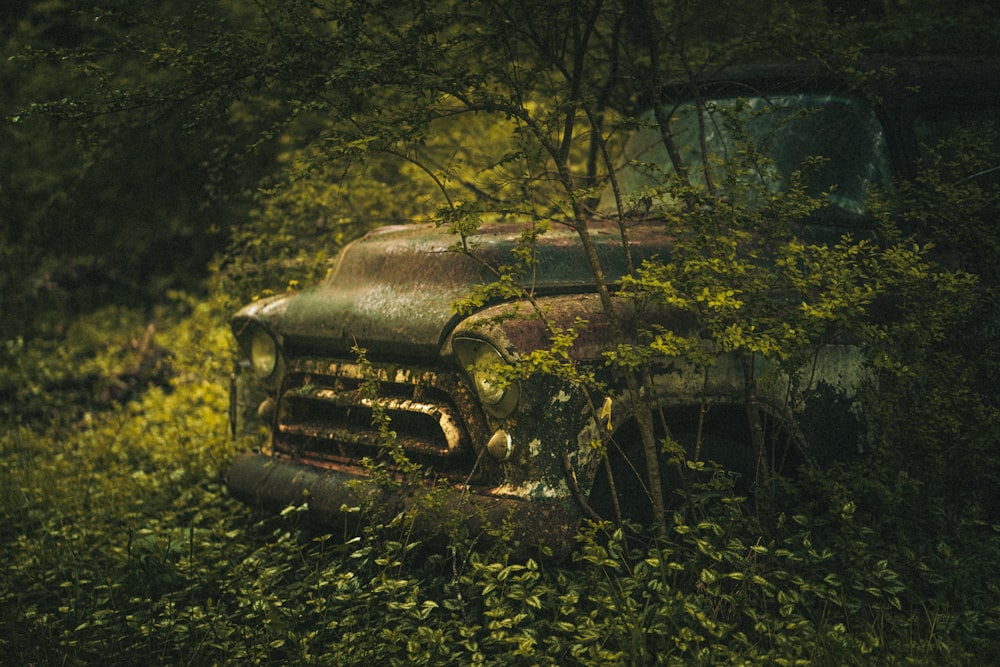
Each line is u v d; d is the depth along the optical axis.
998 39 4.89
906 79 4.41
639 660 3.01
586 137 3.86
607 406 3.36
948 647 3.07
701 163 4.53
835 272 3.40
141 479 5.54
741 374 3.68
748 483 3.87
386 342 3.72
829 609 3.42
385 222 6.05
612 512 3.57
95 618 3.67
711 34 4.65
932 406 3.69
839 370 3.85
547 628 3.33
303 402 4.20
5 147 7.50
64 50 3.85
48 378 8.24
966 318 3.85
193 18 3.89
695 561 3.33
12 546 4.58
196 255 8.94
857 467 3.60
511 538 3.25
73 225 8.20
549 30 3.79
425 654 3.11
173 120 5.62
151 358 8.72
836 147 4.28
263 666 3.40
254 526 4.43
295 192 5.89
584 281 3.74
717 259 3.29
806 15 4.12
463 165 5.60
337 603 3.67
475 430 3.49
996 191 4.05
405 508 3.55
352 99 3.54
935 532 3.83
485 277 3.66
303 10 3.90
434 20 3.63
